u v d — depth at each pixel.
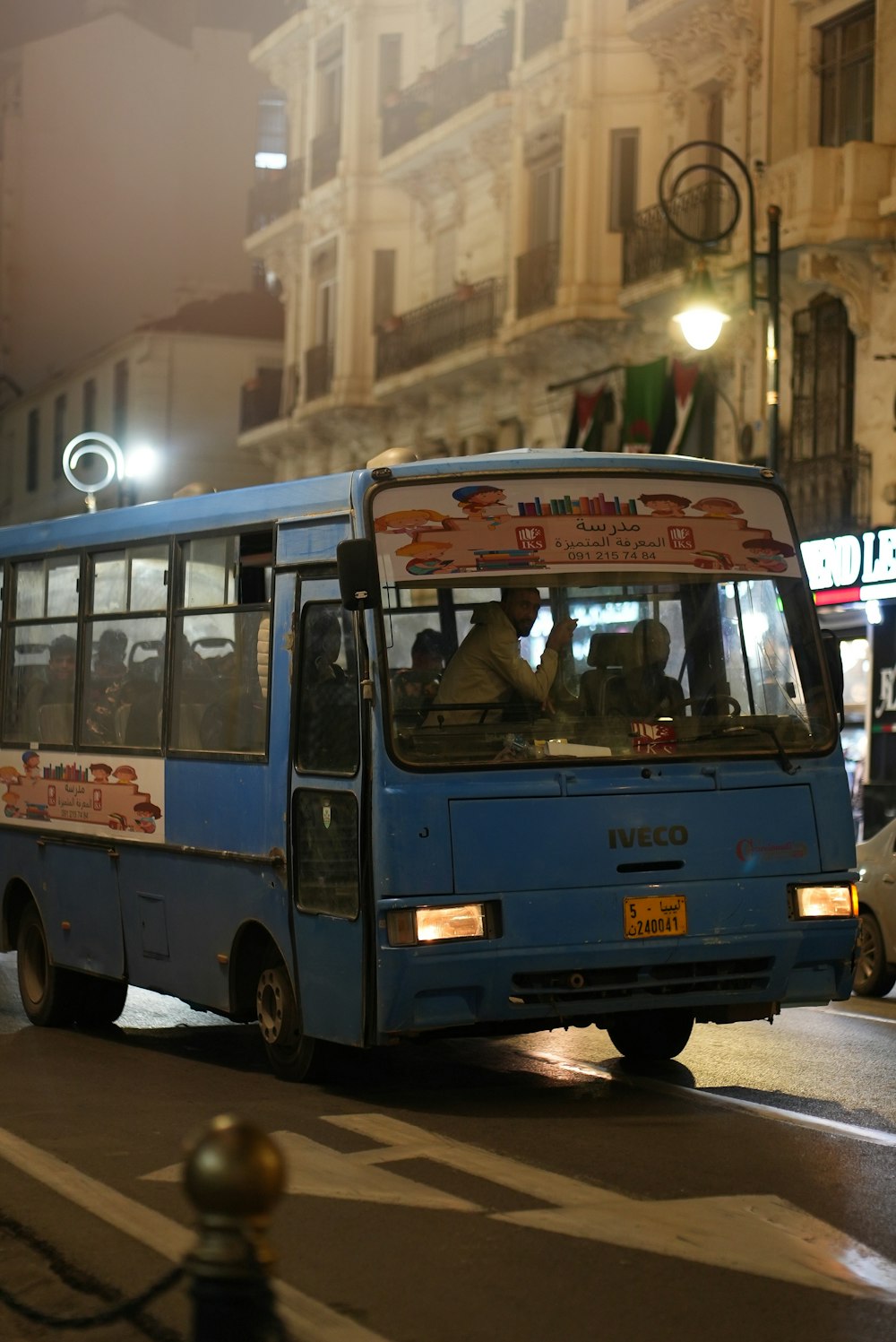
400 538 9.48
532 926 9.16
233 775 10.63
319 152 42.41
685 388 28.81
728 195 28.23
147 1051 12.09
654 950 9.30
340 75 42.47
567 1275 6.45
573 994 9.30
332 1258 6.70
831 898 9.71
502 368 35.09
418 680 9.30
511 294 33.62
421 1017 9.12
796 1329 5.86
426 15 39.91
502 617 9.48
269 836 10.19
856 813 26.50
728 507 10.01
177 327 51.16
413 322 37.50
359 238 40.72
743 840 9.55
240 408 48.62
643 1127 8.99
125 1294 6.38
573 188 31.73
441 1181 7.84
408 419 39.56
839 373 26.47
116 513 12.47
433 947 9.02
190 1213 7.37
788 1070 10.90
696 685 9.73
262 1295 4.39
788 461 27.16
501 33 35.28
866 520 25.62
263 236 44.91
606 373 31.22
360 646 9.34
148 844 11.64
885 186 25.34
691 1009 10.32
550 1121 9.16
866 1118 9.37
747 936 9.49
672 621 9.74
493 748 9.29
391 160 38.25
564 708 9.48
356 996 9.34
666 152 30.64
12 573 13.93
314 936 9.72
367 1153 8.41
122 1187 7.83
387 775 9.14
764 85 27.28
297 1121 9.22
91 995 13.19
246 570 10.70
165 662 11.59
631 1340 5.77
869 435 25.75
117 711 12.17
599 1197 7.52
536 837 9.22
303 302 43.22
